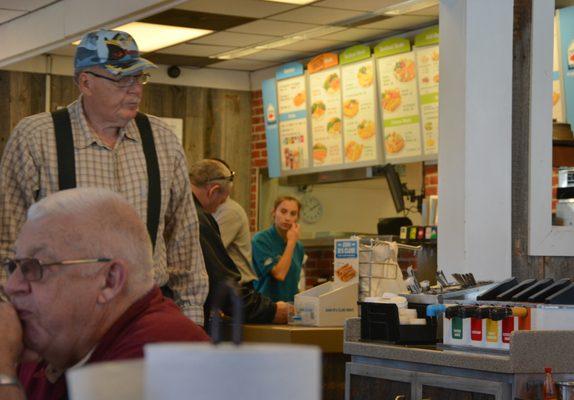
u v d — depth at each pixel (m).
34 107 8.95
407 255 7.68
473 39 4.29
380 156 8.03
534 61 4.36
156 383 0.81
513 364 3.13
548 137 4.36
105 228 1.88
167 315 1.93
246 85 9.74
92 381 0.88
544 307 3.22
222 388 0.80
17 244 1.90
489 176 4.28
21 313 1.88
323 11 7.23
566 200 4.47
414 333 3.72
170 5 6.10
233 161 9.76
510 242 4.29
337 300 4.75
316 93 8.59
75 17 7.01
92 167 3.44
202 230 4.82
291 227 6.88
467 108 4.27
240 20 7.51
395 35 8.02
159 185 3.55
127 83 3.44
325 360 4.61
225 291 1.00
